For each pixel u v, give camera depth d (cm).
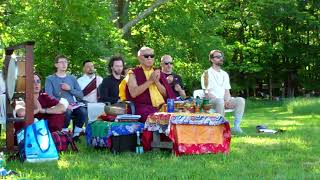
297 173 634
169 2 2362
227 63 3122
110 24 1541
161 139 826
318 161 716
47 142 727
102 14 1451
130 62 1723
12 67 755
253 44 3188
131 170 655
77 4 1357
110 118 845
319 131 1068
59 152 800
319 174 628
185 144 770
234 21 3203
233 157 747
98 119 866
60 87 951
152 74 838
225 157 742
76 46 1382
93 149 839
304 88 3503
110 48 1546
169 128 764
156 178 609
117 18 2075
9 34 1412
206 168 667
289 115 1727
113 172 642
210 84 1046
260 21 3225
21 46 741
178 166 682
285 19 3362
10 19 1475
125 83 851
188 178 612
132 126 810
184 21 2352
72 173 639
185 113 787
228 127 800
